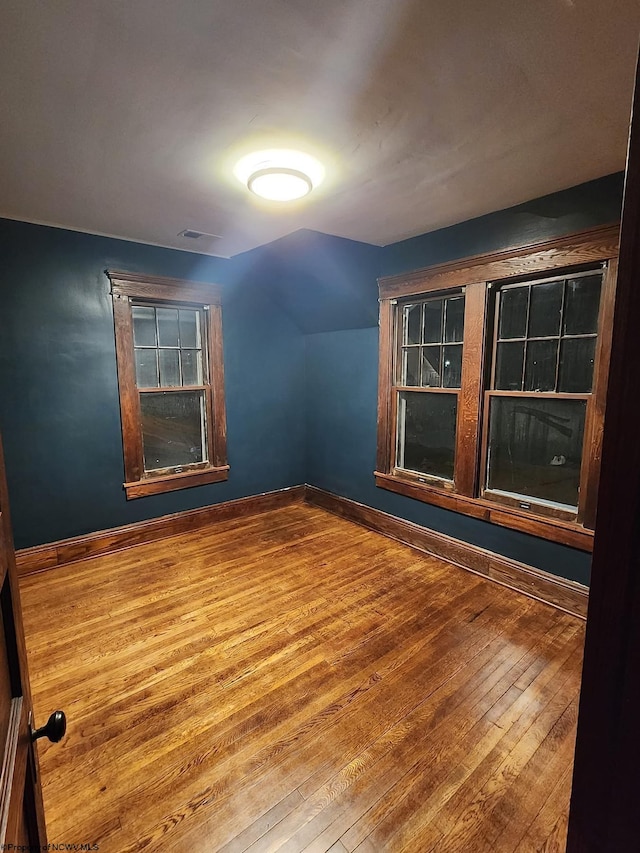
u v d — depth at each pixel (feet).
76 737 5.49
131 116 5.23
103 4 3.56
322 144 5.94
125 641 7.40
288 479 14.79
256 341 13.38
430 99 4.93
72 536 10.48
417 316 10.96
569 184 7.38
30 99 4.87
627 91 4.78
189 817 4.53
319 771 5.04
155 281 11.02
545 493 8.79
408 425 11.54
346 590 9.09
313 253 10.66
